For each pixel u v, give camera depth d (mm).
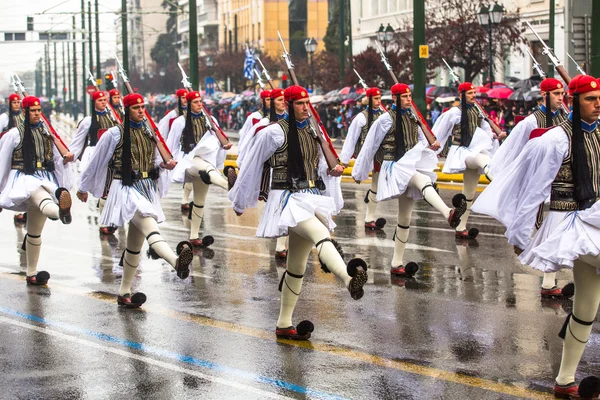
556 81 12602
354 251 15617
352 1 69312
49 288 12688
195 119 16641
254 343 9875
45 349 9656
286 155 9766
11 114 18469
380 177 13555
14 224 19109
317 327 10555
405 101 13547
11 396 8203
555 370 8914
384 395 8164
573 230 8016
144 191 11211
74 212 20844
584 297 8016
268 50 84750
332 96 46844
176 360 9250
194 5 35125
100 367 9023
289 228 9773
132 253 11453
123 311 11344
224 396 8180
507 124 34219
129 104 11039
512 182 8484
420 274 13570
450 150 16953
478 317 10961
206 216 20172
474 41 40688
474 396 8133
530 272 13664
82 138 17844
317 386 8430
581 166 8133
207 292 12430
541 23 45375
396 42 46062
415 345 9773
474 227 17734
